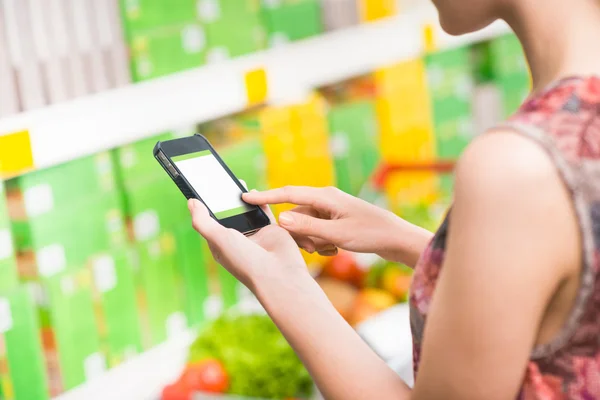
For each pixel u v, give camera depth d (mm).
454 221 646
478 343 630
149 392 1896
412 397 702
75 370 1752
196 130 2271
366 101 2842
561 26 679
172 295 2012
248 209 1054
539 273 620
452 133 3180
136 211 1909
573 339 665
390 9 2855
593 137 632
